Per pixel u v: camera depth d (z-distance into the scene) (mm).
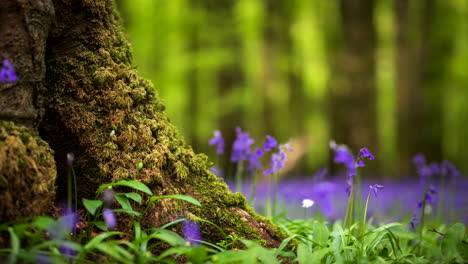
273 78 15172
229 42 17047
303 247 2639
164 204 2746
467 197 7293
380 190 9242
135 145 2838
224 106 16234
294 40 15672
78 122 2760
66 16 2887
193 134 16312
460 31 17438
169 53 17016
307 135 15625
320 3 15930
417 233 3709
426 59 14898
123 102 2879
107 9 3074
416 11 14945
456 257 2695
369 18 13922
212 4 17500
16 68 2408
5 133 2283
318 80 14539
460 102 18750
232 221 2889
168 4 16953
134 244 2344
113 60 2992
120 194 2609
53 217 2523
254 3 15289
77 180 2740
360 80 13883
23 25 2432
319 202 4105
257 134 15023
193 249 2186
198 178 3000
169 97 16578
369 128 13859
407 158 14609
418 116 14734
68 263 2176
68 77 2816
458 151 20219
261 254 2260
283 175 14266
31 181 2307
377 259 2756
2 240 2148
